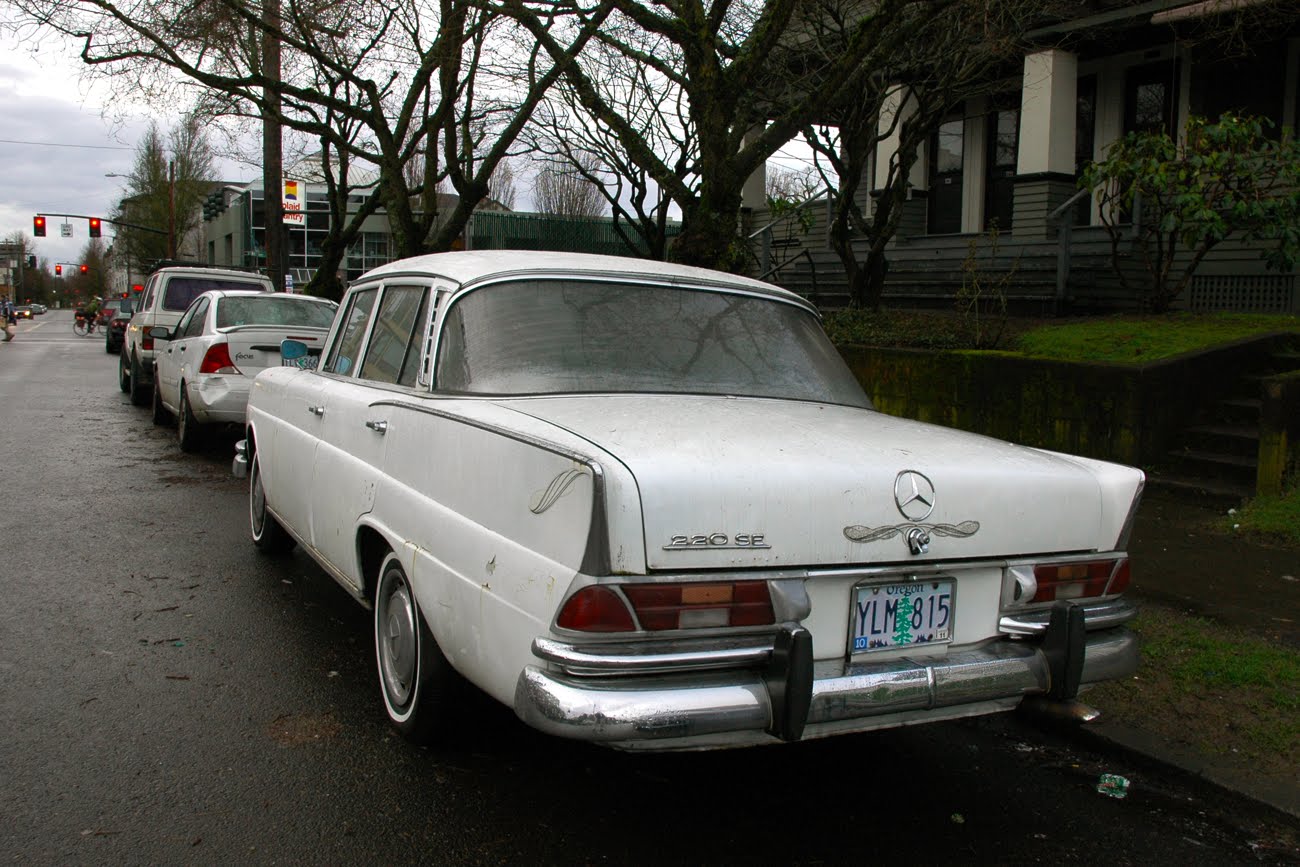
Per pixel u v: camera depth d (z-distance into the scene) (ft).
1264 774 12.41
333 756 12.74
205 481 30.22
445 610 11.18
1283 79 41.70
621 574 9.01
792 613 9.50
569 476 9.32
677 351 13.35
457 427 11.46
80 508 26.02
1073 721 11.44
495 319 13.00
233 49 46.62
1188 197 31.32
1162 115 46.03
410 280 15.16
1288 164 31.12
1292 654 15.79
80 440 37.81
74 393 56.29
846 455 10.34
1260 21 37.04
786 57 39.55
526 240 77.41
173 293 49.26
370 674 15.47
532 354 12.65
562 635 9.15
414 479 12.49
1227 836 11.80
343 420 15.30
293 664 15.76
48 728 13.19
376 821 11.25
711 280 14.65
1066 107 45.09
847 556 9.87
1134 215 40.32
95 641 16.42
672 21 25.43
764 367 13.75
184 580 20.01
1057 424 27.73
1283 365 28.50
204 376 32.96
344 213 56.03
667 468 9.24
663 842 11.12
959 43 37.06
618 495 8.99
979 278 37.86
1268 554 21.30
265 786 11.91
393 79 48.60
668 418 10.97
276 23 45.57
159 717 13.66
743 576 9.38
